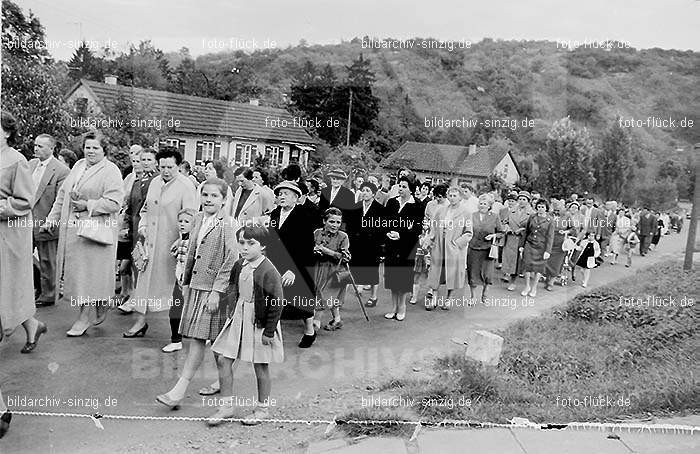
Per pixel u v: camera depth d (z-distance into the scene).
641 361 5.15
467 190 5.88
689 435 3.96
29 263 4.64
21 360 4.83
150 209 5.23
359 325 5.67
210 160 5.00
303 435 3.92
